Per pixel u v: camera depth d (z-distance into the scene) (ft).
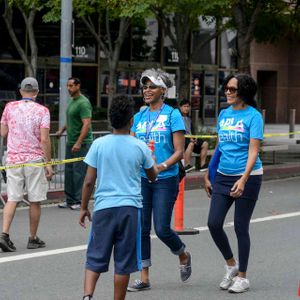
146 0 78.59
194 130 81.20
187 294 33.37
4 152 54.34
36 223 41.73
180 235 46.24
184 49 95.81
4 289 33.65
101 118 117.08
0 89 122.31
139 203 28.02
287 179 76.69
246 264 33.71
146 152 28.25
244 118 32.91
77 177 54.95
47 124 41.22
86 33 130.21
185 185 68.23
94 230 27.84
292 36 110.32
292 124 108.47
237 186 32.22
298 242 44.65
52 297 32.53
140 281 33.86
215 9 88.02
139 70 137.90
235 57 151.84
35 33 124.16
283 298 33.01
